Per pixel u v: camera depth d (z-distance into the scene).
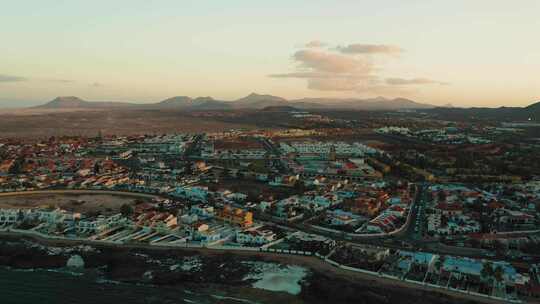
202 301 132.75
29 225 197.25
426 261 152.12
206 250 170.25
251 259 161.12
